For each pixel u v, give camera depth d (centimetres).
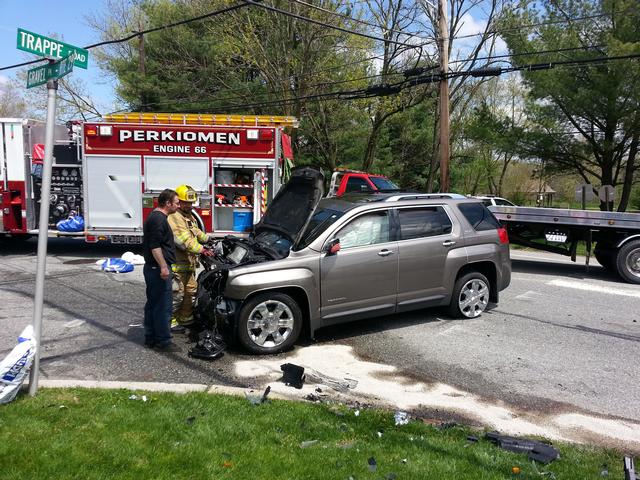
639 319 783
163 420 384
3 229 1167
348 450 358
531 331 700
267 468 326
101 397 425
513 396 493
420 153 3011
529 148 2189
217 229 1182
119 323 679
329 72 2206
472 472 337
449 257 696
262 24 2202
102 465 318
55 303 771
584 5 1972
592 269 1269
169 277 563
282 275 576
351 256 616
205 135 1152
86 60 417
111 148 1147
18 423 364
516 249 1695
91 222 1166
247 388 478
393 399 476
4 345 581
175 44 2581
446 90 1513
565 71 1964
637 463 368
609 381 536
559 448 387
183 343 605
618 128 2017
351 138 2489
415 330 688
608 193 1525
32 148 1165
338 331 677
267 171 1175
